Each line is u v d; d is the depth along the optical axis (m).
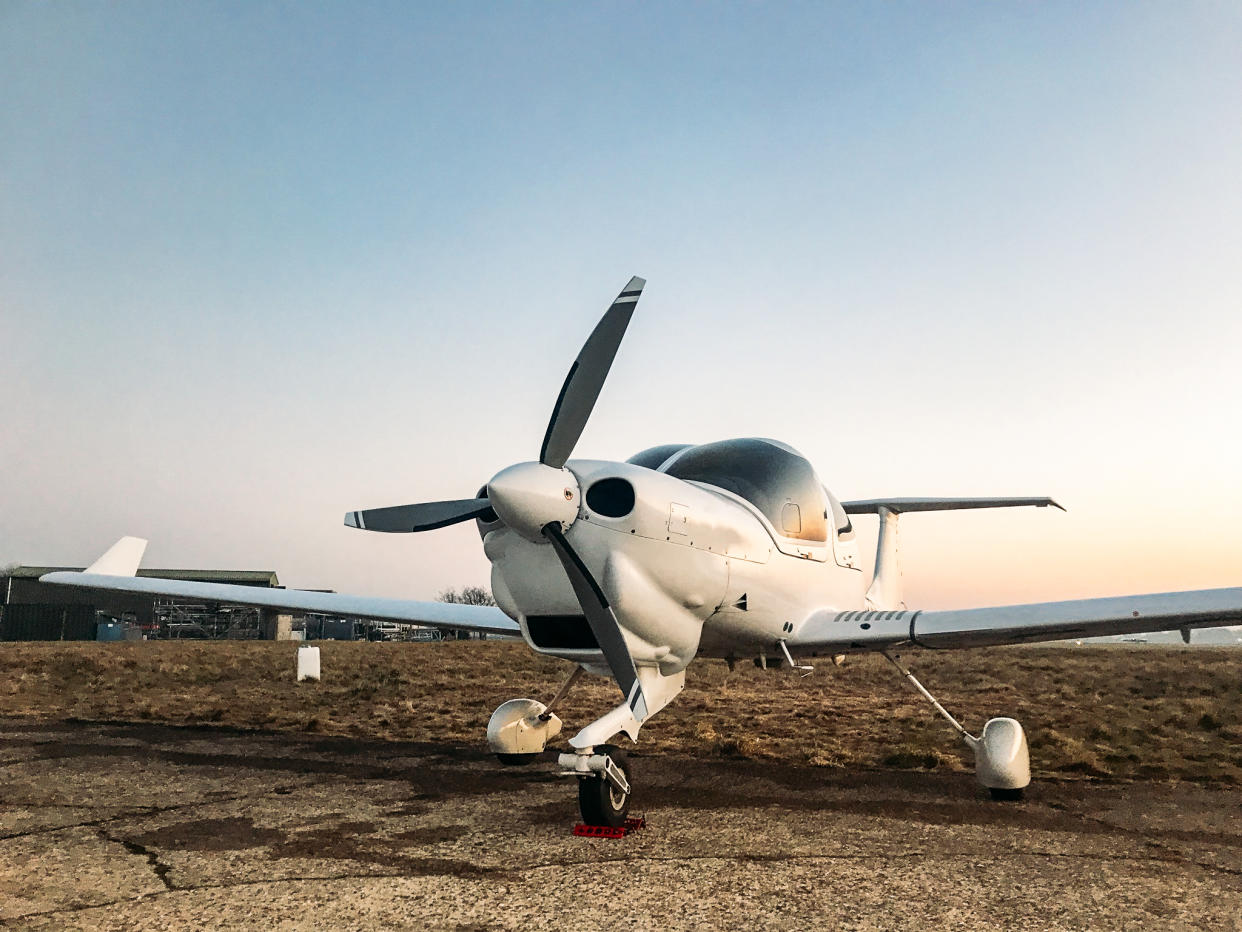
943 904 3.67
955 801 5.96
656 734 9.14
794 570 6.91
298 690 14.02
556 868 4.19
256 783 6.46
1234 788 6.53
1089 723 10.20
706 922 3.42
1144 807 5.82
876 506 9.69
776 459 7.36
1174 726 10.06
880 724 9.98
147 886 3.86
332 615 8.41
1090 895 3.83
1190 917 3.56
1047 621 6.23
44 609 37.91
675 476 6.87
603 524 5.37
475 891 3.81
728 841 4.75
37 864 4.22
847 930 3.34
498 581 5.88
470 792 6.15
